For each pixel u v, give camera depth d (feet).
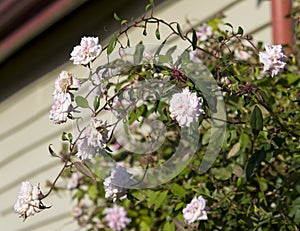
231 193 6.00
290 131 5.57
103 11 9.44
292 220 5.71
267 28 8.04
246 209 6.08
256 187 6.07
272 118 5.70
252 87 5.56
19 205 5.14
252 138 6.04
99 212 8.05
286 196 5.84
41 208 5.16
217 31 7.38
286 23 7.73
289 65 6.70
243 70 6.47
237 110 5.97
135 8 9.05
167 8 8.84
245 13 8.26
